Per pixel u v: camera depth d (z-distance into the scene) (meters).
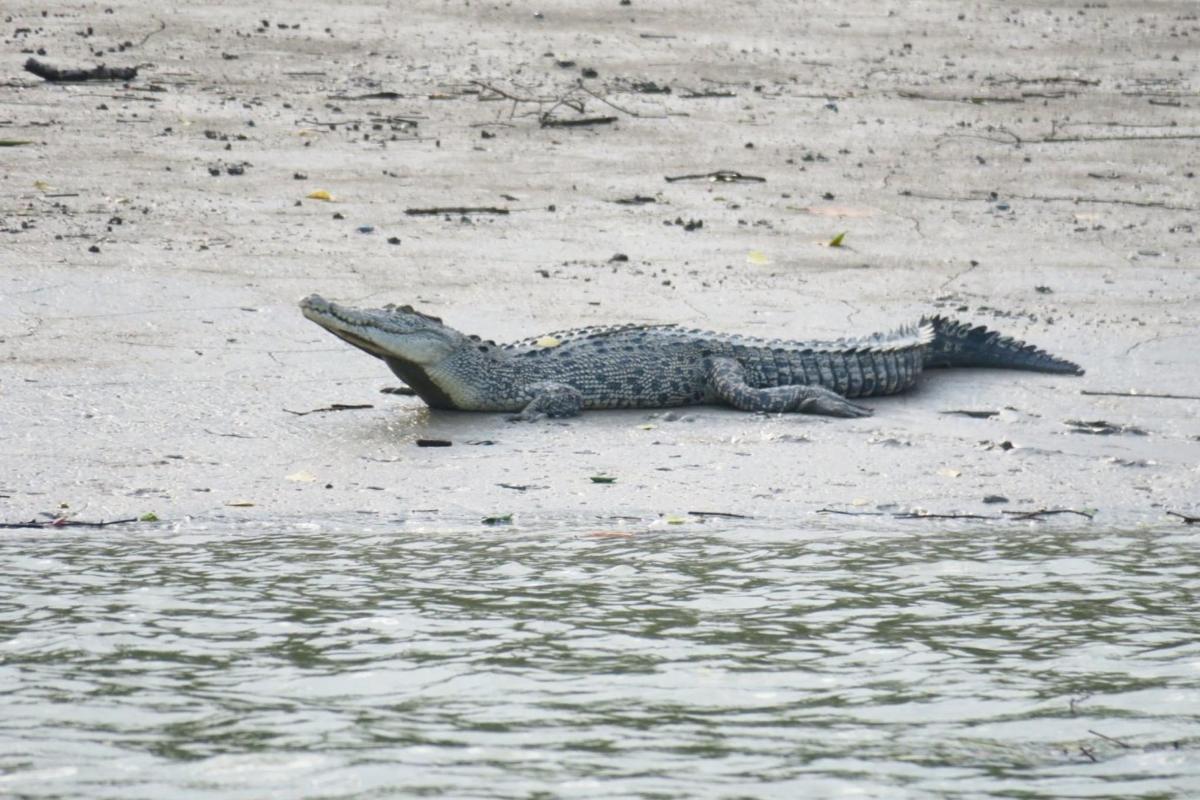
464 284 49.56
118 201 55.38
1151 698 23.69
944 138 70.69
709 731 22.28
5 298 45.38
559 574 28.80
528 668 24.41
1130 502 34.28
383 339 38.16
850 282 51.88
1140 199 63.62
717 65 78.62
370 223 55.31
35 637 25.23
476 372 39.66
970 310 49.50
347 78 72.25
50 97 66.25
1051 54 85.12
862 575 29.11
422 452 36.38
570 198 59.75
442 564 29.23
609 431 38.66
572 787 20.44
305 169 60.78
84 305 45.47
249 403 39.16
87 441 35.81
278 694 23.30
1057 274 53.72
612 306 48.12
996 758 21.59
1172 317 49.31
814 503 33.66
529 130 67.81
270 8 79.88
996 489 34.81
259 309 46.19
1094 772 21.19
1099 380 43.53
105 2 78.56
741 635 25.95
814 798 20.25
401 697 23.27
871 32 86.31
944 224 59.16
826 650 25.39
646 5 86.00
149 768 20.88
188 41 74.69
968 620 26.86
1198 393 42.44
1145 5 95.19
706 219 58.09
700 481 34.84
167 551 29.70
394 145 64.56
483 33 79.50
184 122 65.00
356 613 26.56
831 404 40.38
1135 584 28.84
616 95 73.12
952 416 40.59
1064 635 26.20
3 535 30.33
